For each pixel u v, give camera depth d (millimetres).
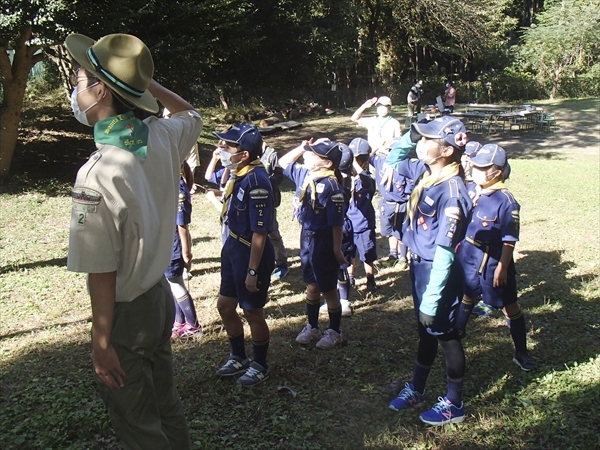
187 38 13211
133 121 2260
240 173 3920
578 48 36469
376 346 4684
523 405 3742
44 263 7082
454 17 31578
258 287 3898
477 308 5398
